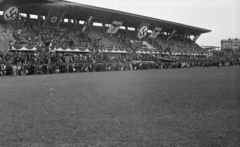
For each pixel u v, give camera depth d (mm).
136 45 78750
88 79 27641
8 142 6652
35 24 62094
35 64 41688
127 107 11055
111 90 17328
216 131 7438
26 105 11711
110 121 8672
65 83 22844
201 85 20078
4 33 47375
